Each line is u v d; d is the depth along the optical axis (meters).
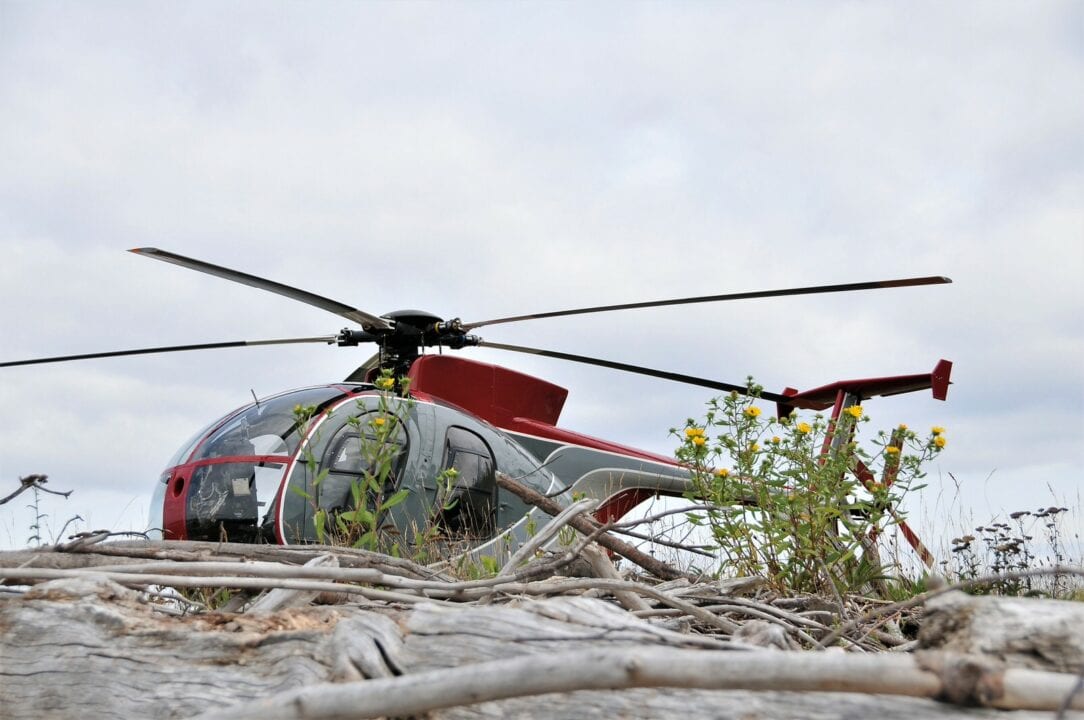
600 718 1.80
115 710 2.31
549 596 3.00
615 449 8.05
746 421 5.41
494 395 7.66
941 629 1.81
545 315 7.79
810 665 1.37
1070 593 5.60
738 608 3.16
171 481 6.47
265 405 6.64
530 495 5.20
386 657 2.09
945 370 7.44
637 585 2.81
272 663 2.21
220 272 6.62
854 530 5.13
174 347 7.48
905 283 6.83
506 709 1.91
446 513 6.53
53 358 7.46
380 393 6.68
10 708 2.43
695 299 7.35
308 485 6.15
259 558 3.15
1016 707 1.37
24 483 2.76
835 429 5.88
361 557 3.18
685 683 1.40
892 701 1.55
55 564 2.82
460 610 2.21
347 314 7.26
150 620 2.45
